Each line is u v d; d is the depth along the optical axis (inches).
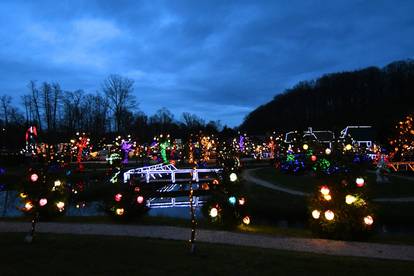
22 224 500.7
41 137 1907.0
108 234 437.4
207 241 406.0
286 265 303.4
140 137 2250.2
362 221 415.5
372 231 422.9
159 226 492.7
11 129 2187.5
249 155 2596.0
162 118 3105.3
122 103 2415.1
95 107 2541.8
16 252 334.3
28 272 279.6
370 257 343.9
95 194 930.1
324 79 4891.7
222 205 483.8
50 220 537.0
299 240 415.5
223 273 281.9
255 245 390.0
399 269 296.7
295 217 665.0
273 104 5078.7
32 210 402.3
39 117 2239.2
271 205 706.2
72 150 1571.1
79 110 2442.2
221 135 2484.0
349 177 422.6
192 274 278.7
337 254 355.6
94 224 505.4
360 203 420.2
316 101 4569.4
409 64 4355.3
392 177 1147.9
